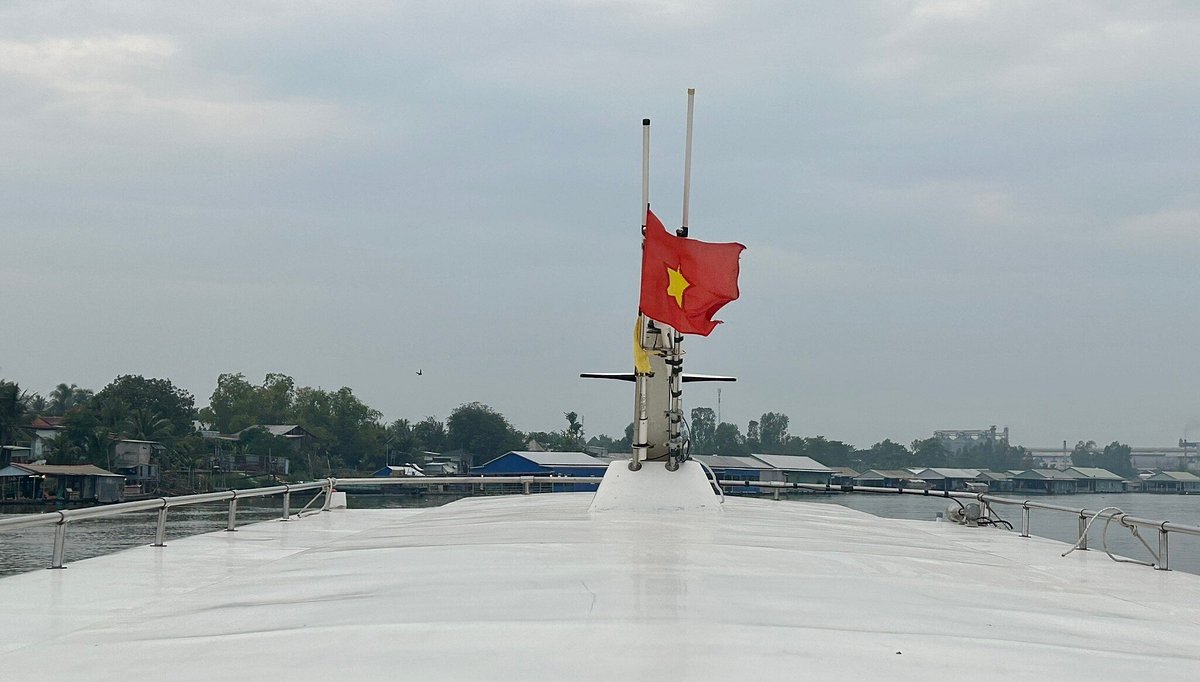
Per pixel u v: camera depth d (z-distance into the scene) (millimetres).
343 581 8141
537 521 12859
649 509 14344
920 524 17031
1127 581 11023
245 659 5504
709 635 5836
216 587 8289
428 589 7480
